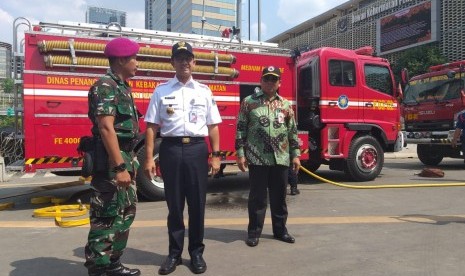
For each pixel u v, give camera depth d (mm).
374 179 10031
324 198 7723
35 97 6789
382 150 9984
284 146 4953
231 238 5230
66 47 6902
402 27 35469
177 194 4094
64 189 9562
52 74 6898
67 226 5918
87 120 7094
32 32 6789
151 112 4129
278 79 4934
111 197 3588
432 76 13539
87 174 3559
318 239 5133
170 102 4062
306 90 9430
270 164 4871
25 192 8781
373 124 9828
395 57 36625
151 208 7098
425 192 8273
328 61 9281
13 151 7062
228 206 7223
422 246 4812
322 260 4387
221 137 8195
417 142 13430
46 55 6828
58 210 6750
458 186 8977
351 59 9609
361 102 9695
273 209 5074
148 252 4727
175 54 4059
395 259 4383
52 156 6879
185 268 4188
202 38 8430
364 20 40625
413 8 34344
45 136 6840
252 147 4922
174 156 4051
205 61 8070
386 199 7582
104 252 3631
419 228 5574
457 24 31047
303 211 6660
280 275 3988
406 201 7383
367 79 9828
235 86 8367
